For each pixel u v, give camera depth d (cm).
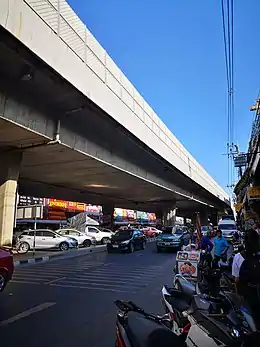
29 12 1173
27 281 1136
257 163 2173
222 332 263
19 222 4628
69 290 973
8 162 1897
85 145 1961
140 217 9281
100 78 1698
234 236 2442
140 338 300
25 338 552
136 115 2178
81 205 5800
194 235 2264
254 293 439
